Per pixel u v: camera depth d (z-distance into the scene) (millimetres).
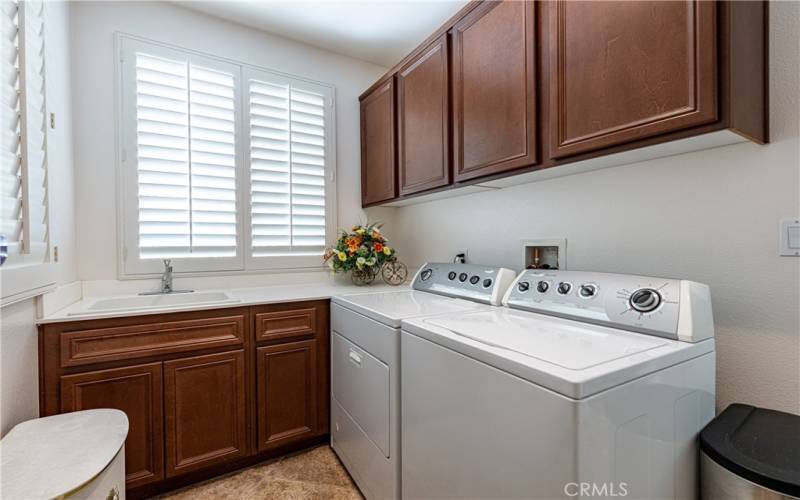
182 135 2070
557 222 1636
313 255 2531
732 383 1134
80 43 1825
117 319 1480
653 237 1305
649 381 841
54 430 1117
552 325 1189
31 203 1184
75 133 1807
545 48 1325
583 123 1193
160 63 2018
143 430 1527
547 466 759
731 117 902
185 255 2096
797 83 1003
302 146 2480
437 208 2420
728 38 896
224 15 2154
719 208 1146
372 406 1473
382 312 1431
